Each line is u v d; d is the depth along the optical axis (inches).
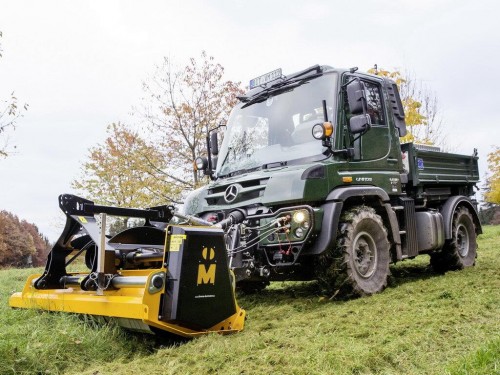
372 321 149.6
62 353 126.8
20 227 1560.0
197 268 139.3
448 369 101.5
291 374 106.3
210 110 563.2
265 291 241.8
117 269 163.3
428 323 142.8
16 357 118.9
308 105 214.4
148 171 560.4
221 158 241.0
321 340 129.8
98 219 149.7
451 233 263.0
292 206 187.6
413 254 235.5
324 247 183.2
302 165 197.9
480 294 181.5
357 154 209.5
